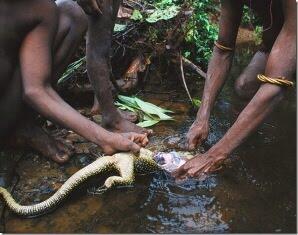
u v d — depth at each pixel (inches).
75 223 35.9
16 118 42.6
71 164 43.6
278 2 42.6
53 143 43.8
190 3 62.5
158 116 51.2
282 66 37.0
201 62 63.9
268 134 47.9
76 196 39.0
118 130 46.4
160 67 60.4
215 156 39.9
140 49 59.7
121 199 38.5
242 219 35.9
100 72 44.1
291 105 54.2
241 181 40.3
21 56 39.8
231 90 58.3
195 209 37.2
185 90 58.4
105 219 36.3
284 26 37.1
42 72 39.4
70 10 42.8
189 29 60.3
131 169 39.4
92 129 39.9
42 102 39.2
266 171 41.6
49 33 40.2
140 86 58.9
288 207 37.0
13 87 41.2
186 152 44.4
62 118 39.4
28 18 39.1
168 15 58.3
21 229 35.3
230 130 39.2
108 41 43.9
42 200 38.8
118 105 52.8
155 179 40.8
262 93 37.7
